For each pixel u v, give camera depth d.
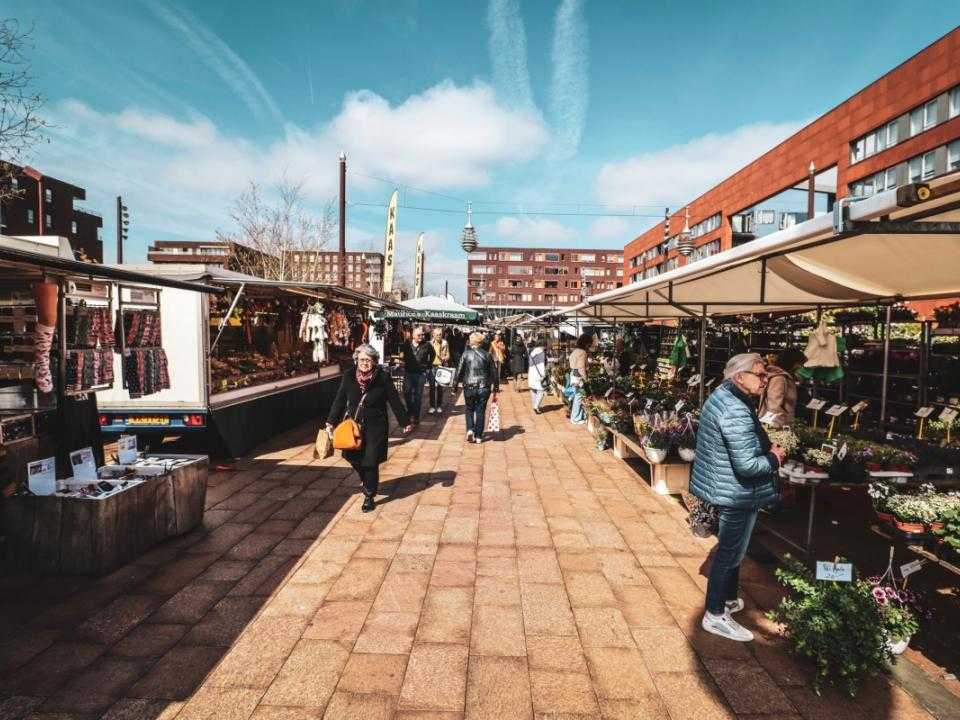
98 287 6.23
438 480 6.30
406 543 4.41
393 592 3.58
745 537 3.05
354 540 4.46
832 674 2.73
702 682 2.70
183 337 6.59
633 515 5.13
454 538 4.53
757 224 35.44
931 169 21.48
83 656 2.85
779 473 3.88
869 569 4.05
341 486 5.95
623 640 3.06
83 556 3.72
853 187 25.83
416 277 29.14
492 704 2.52
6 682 2.63
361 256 86.69
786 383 5.11
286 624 3.18
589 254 116.44
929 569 4.04
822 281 5.75
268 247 28.20
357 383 5.08
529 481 6.29
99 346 4.82
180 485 4.47
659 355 15.64
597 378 10.41
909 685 2.65
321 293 8.91
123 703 2.49
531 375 11.85
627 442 6.75
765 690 2.64
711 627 3.12
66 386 4.42
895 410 7.15
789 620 3.02
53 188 46.31
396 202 22.94
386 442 5.19
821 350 6.20
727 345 11.91
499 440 8.71
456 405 13.05
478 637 3.07
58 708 2.45
